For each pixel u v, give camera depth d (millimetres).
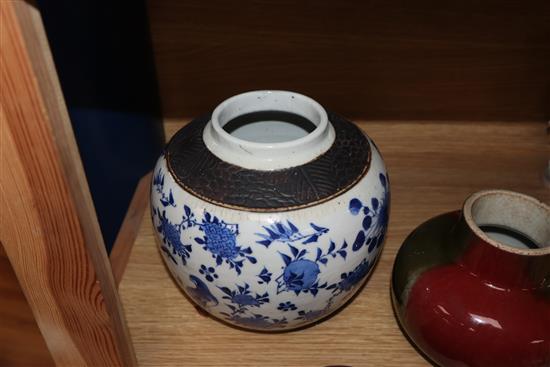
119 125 702
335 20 750
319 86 809
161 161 506
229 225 440
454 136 846
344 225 452
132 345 525
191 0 730
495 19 748
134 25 713
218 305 493
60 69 550
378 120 844
